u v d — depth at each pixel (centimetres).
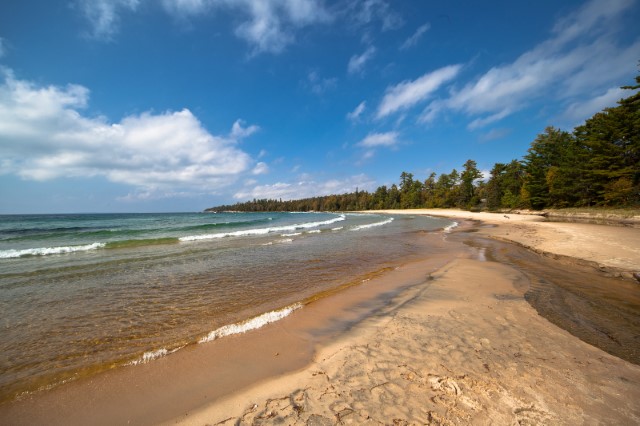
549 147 4603
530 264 1010
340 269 1013
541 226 2333
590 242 1271
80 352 443
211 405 311
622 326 491
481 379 332
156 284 822
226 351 434
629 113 2981
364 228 2833
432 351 405
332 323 538
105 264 1085
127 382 362
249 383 349
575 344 422
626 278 798
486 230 2347
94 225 3612
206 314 601
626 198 3011
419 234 2183
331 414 283
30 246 1602
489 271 913
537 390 310
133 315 595
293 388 333
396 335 464
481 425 260
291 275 928
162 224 3772
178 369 387
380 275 912
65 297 708
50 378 372
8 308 632
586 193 3550
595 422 262
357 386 328
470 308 585
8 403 325
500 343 427
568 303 608
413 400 299
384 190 12381
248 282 846
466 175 7519
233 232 2325
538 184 4425
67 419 302
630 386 318
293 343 457
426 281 821
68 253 1339
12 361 416
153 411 307
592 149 3422
